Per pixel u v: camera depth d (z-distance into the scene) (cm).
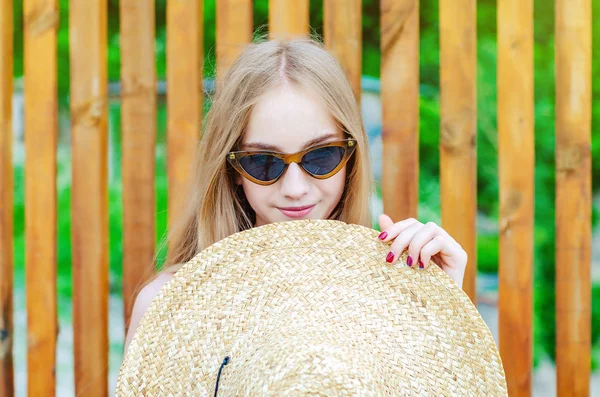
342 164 157
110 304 312
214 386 131
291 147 150
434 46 311
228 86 162
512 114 201
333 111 155
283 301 137
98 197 210
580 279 201
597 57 313
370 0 308
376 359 128
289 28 203
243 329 135
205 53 302
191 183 191
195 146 204
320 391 116
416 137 202
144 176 209
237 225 172
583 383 201
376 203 290
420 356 132
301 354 120
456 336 134
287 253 142
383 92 202
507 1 201
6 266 213
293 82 152
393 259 138
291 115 150
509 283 202
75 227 210
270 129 150
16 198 321
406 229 142
